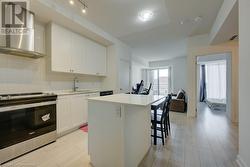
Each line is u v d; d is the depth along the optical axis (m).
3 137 1.85
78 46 3.46
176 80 8.06
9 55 2.43
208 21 3.27
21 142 2.04
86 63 3.73
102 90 4.23
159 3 2.53
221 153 2.13
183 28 3.70
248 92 1.54
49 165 1.82
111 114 1.60
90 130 1.82
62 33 3.03
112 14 2.93
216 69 7.96
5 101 1.86
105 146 1.66
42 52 2.90
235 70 3.81
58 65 2.94
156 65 8.90
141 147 1.96
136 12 2.84
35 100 2.22
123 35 4.20
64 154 2.09
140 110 1.93
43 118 2.35
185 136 2.81
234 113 3.82
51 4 2.38
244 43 1.62
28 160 1.92
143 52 6.59
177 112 5.04
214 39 3.55
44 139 2.35
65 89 3.49
